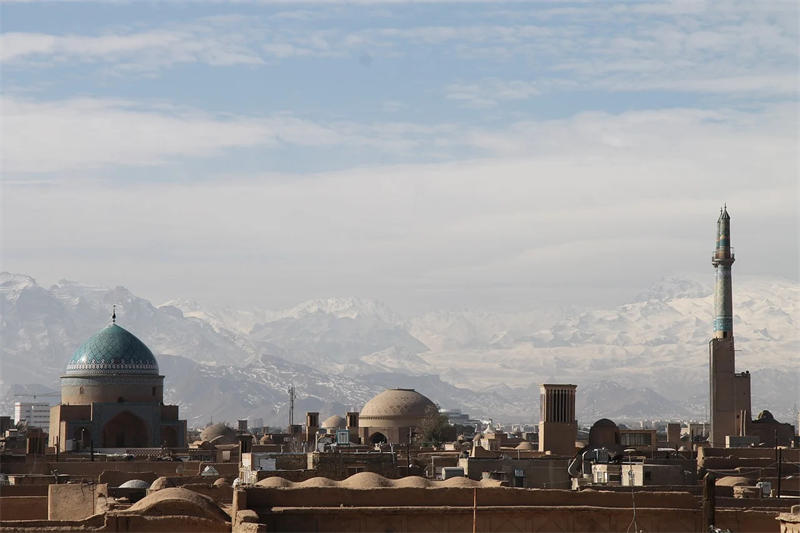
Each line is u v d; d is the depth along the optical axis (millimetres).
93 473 182875
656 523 89062
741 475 155625
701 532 89375
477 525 86500
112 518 82188
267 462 144500
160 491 88938
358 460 146125
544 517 87438
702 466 162000
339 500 86625
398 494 87125
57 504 109438
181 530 82812
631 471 132250
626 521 88750
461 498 88062
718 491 127938
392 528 85250
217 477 149000
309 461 144000
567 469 139500
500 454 190250
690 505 91500
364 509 85125
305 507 85500
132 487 129000
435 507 86688
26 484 145625
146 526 82562
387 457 146375
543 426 192500
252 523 77188
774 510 98438
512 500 88875
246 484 102625
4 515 110625
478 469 138125
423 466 166000
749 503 113812
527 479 138000
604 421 195125
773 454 176500
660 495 91375
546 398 192500
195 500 86062
